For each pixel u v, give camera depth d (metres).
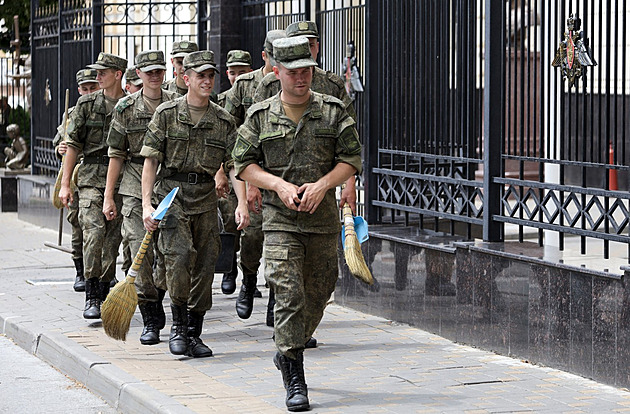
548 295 9.24
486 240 10.52
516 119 10.26
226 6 16.45
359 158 8.18
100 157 12.02
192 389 8.68
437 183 11.48
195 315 10.02
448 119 11.37
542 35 9.91
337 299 12.59
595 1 10.38
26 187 22.75
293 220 8.10
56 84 21.58
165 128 9.76
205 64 9.73
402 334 10.87
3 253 18.02
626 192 8.97
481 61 10.79
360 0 12.87
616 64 9.12
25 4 32.59
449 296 10.56
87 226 11.87
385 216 12.97
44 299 13.21
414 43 11.84
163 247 9.77
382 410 7.97
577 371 8.99
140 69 10.59
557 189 9.72
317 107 8.15
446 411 7.94
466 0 11.05
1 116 27.66
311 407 8.06
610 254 13.69
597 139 10.04
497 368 9.32
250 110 8.23
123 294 9.74
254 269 11.62
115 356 9.94
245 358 9.86
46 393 9.47
